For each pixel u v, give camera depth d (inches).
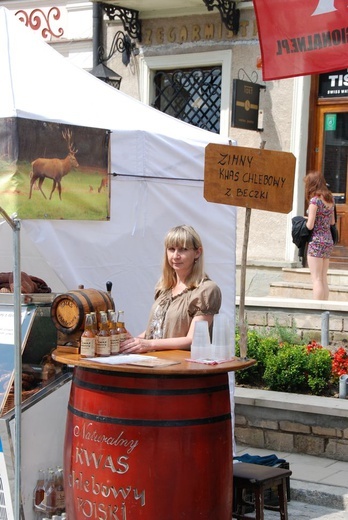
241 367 174.6
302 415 263.9
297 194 428.1
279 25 253.0
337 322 328.5
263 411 269.9
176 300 194.4
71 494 176.2
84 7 488.7
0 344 191.9
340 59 247.6
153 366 167.9
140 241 225.9
